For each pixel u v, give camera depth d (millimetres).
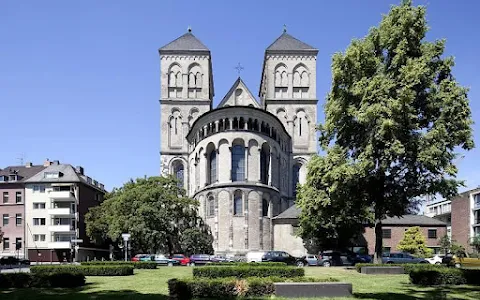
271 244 63094
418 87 28500
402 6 30016
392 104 26656
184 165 78250
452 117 27797
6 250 73188
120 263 39781
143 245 58156
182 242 60500
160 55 81188
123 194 58469
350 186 30781
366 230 62469
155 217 56406
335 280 19484
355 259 46562
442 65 28891
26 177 78438
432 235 63781
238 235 61312
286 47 81500
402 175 30656
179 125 79625
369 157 28547
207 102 80062
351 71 30297
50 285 24594
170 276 31641
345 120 30719
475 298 19516
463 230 89312
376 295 19969
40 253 73125
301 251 61156
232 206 61906
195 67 81438
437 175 29469
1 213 74500
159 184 61312
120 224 55875
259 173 63875
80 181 75812
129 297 19297
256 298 18188
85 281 26891
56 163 81750
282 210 71062
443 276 24578
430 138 27359
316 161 32656
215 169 65188
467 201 88562
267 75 81000
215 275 26062
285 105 79875
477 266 45219
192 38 82938
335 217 46531
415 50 29531
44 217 74125
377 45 30703
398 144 26719
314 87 80625
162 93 80000
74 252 73312
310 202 34125
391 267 31359
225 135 63938
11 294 21406
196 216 62938
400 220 64062
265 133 65438
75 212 75125
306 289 18531
